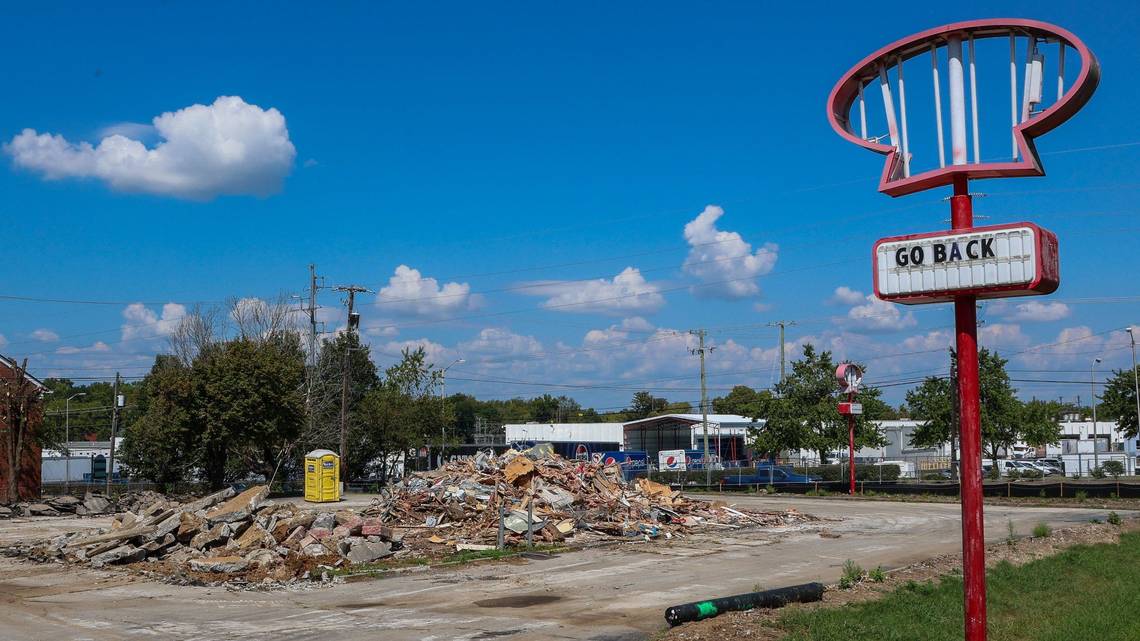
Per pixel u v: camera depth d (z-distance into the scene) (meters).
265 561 18.36
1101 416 81.25
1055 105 8.20
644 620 12.73
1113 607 12.65
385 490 29.94
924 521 30.98
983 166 8.41
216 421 48.84
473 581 16.97
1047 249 8.11
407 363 67.00
